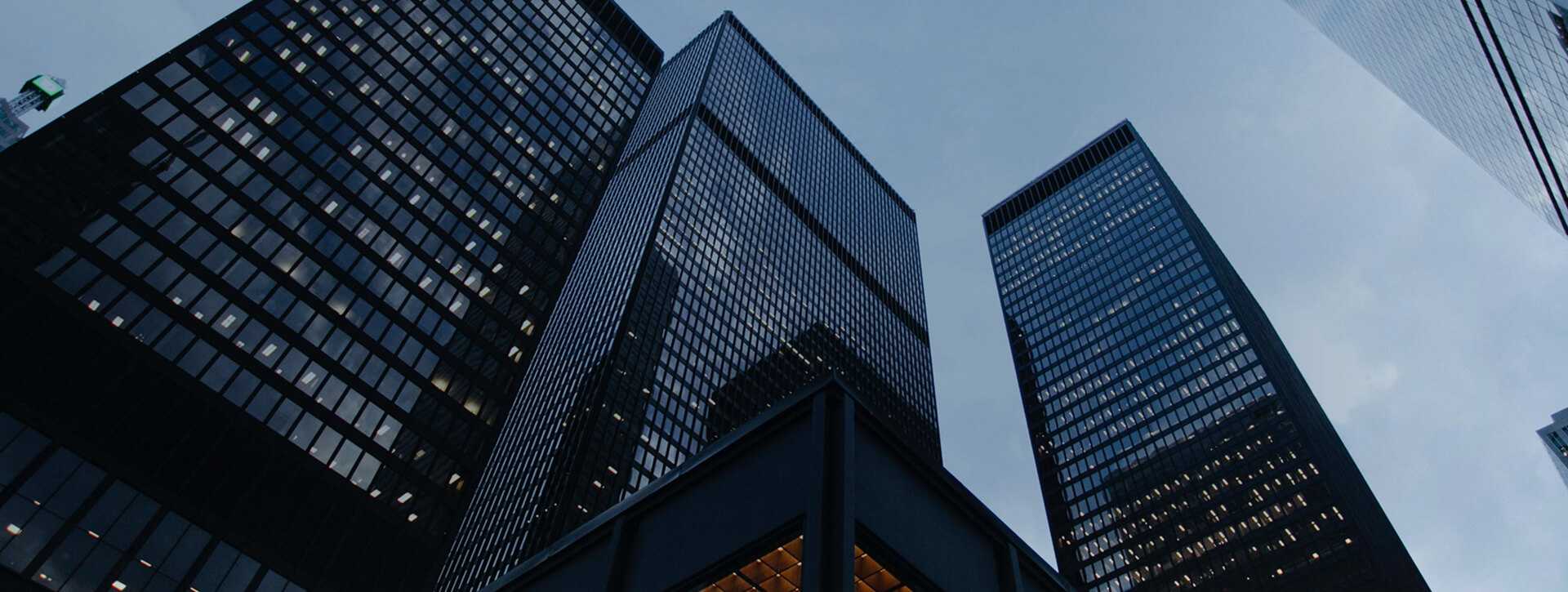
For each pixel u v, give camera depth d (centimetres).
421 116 8231
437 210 7681
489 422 6850
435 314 7038
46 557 4297
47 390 4791
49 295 5097
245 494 5234
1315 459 14862
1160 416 17662
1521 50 6638
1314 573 13425
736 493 3144
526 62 9944
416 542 5822
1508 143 8994
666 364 15500
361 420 6047
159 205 5956
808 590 2486
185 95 6644
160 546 4719
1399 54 10338
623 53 11806
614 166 10088
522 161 8856
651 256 16938
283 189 6712
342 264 6681
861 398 3291
